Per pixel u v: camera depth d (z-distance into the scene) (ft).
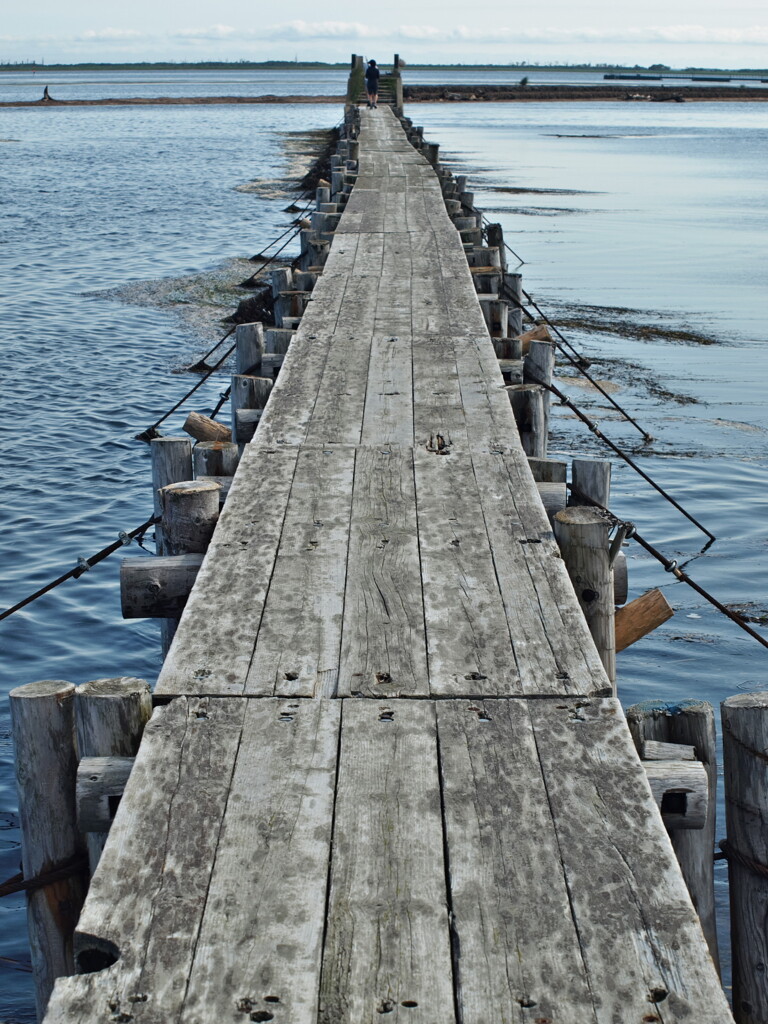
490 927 8.82
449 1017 8.03
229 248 92.68
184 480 21.08
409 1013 8.05
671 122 301.02
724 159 182.29
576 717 11.65
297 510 16.76
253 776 10.60
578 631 13.37
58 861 13.41
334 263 36.47
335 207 50.29
